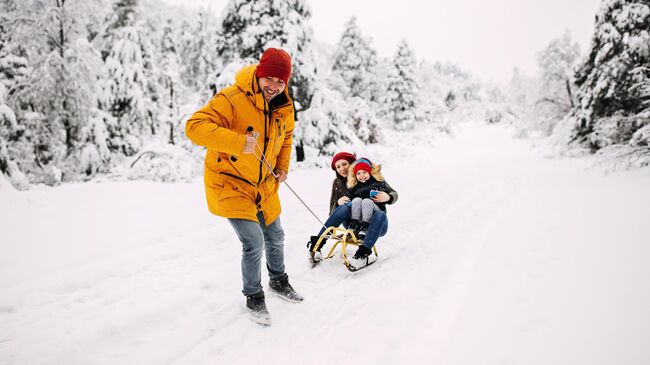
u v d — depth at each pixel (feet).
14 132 37.22
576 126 43.96
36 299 9.75
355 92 93.04
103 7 47.83
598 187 20.29
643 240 9.84
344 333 8.08
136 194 23.35
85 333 8.18
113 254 13.03
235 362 7.33
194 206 20.29
